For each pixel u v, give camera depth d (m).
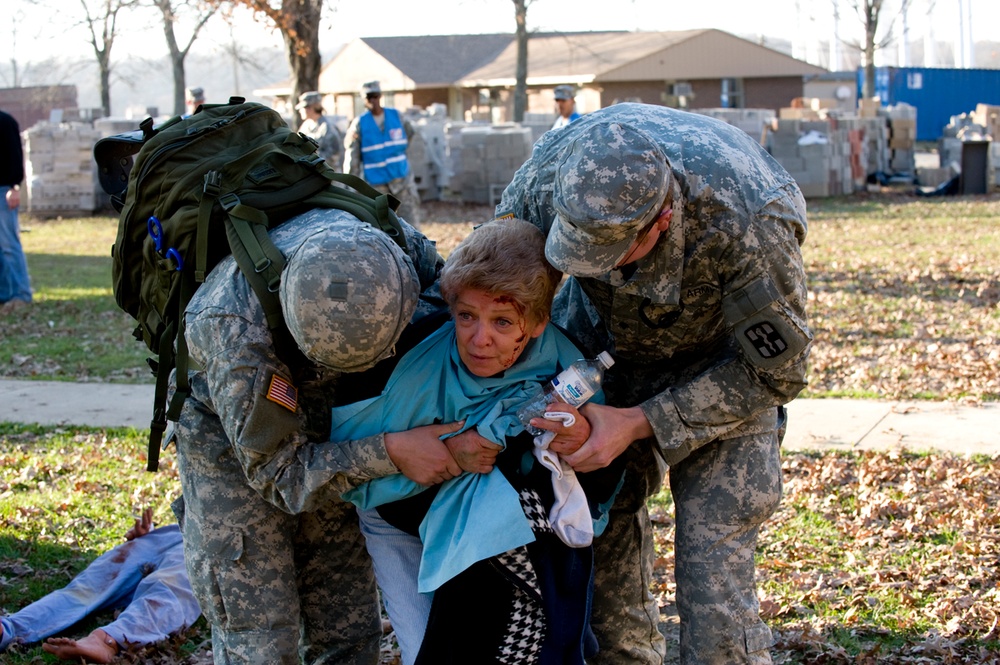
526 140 22.89
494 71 50.88
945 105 46.56
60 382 8.55
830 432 6.68
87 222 21.69
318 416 2.96
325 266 2.45
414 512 2.84
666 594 4.52
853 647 4.00
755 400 2.88
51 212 22.88
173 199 2.87
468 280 2.61
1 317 11.40
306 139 3.03
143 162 2.98
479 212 21.64
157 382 2.98
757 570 4.70
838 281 12.55
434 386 2.76
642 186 2.47
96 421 7.38
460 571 2.62
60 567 4.83
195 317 2.71
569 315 3.38
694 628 2.97
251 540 2.88
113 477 6.08
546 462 2.71
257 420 2.60
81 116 36.91
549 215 2.88
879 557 4.77
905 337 9.49
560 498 2.73
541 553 2.72
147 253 2.99
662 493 5.73
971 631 4.07
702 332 3.04
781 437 3.20
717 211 2.75
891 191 24.39
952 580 4.50
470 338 2.67
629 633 3.38
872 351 8.98
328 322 2.43
